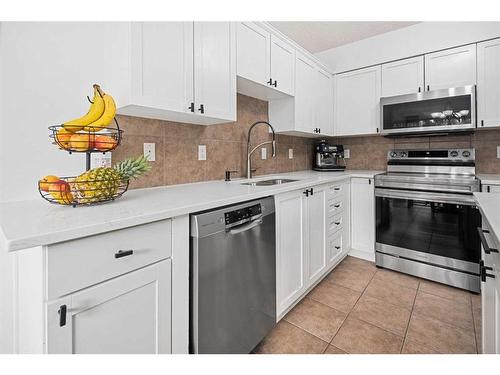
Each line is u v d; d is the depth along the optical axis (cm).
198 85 150
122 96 126
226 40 168
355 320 171
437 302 192
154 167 164
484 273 96
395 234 243
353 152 332
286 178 229
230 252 124
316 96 278
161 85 132
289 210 173
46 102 122
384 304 190
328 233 228
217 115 162
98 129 112
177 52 139
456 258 212
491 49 219
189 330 112
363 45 286
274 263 155
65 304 73
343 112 304
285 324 168
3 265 106
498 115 217
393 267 245
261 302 145
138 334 92
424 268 228
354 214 273
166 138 171
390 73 270
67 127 106
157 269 97
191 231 110
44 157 122
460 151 246
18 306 106
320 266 216
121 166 116
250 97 240
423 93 242
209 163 201
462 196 208
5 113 112
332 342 151
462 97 224
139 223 89
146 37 126
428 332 158
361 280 228
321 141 322
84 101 133
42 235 68
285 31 267
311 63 267
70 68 129
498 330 86
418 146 287
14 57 113
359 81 291
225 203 122
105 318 83
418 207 229
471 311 180
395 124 258
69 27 128
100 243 81
